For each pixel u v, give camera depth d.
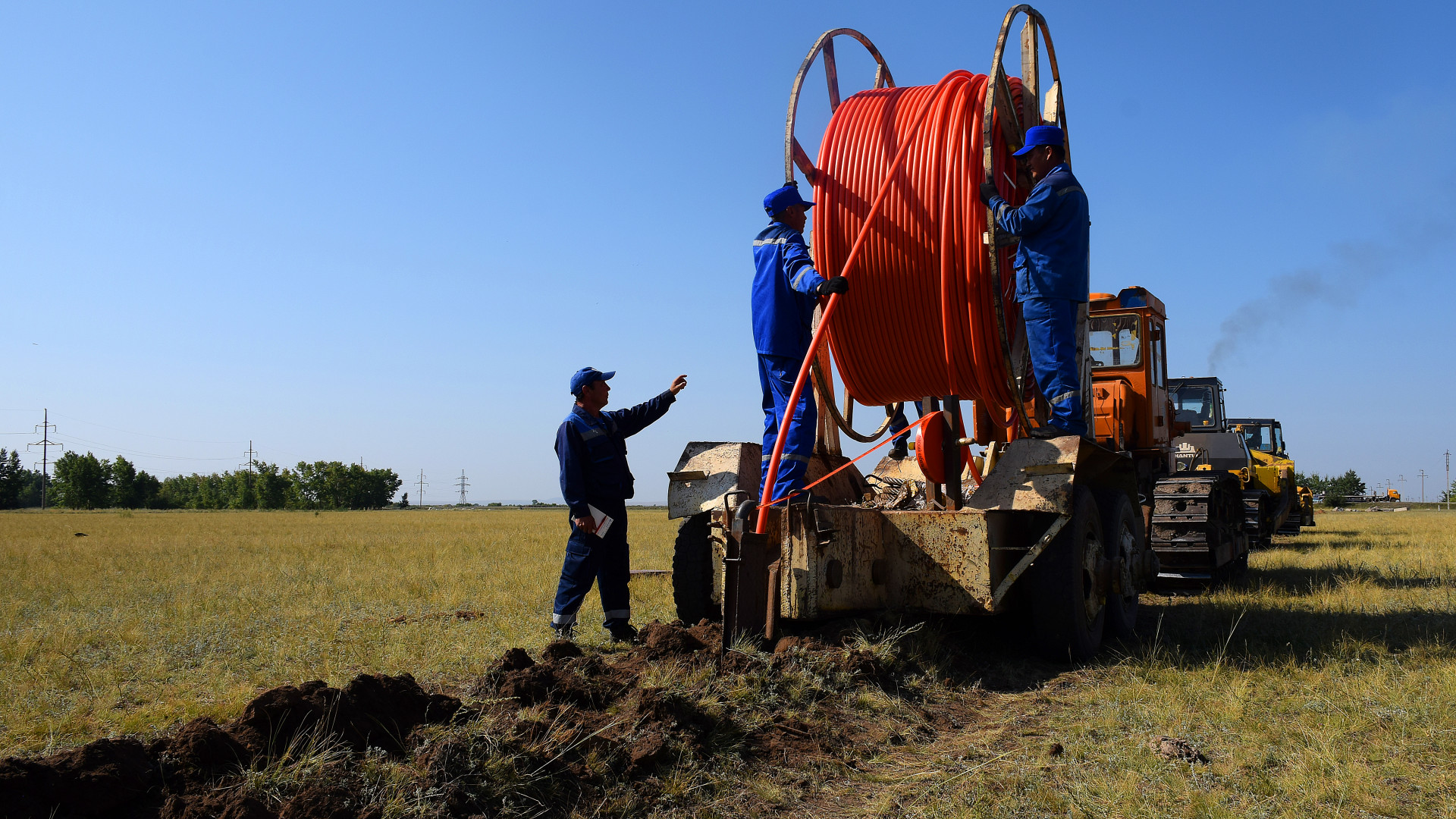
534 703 3.74
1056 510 5.10
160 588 9.49
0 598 8.72
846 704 4.27
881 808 3.19
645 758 3.33
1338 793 3.27
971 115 5.69
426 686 4.64
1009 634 6.16
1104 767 3.59
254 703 3.15
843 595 5.15
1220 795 3.26
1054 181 5.45
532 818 2.92
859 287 5.91
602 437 5.94
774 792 3.29
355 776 2.93
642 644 4.95
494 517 55.44
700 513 6.03
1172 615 7.54
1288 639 6.14
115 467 101.56
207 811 2.63
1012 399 5.95
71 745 3.83
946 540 5.34
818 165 6.11
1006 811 3.13
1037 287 5.54
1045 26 6.16
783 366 5.66
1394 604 7.88
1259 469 17.30
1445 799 3.22
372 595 8.82
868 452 6.07
